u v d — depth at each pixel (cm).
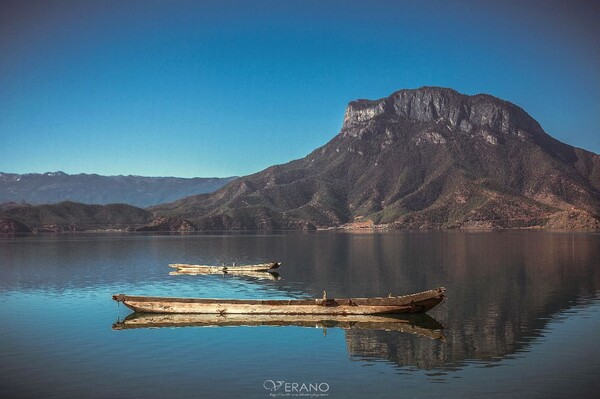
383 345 3759
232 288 7012
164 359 3412
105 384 2947
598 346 3697
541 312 4950
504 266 9525
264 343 3806
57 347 3703
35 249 16700
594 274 8062
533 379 3012
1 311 5094
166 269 9681
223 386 2916
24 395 2789
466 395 2777
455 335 4047
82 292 6475
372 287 6969
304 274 8706
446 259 11375
